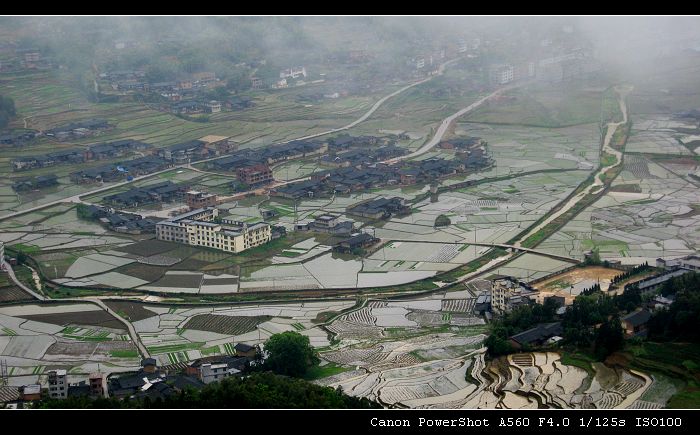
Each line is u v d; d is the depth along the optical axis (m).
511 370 176.75
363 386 176.50
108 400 153.25
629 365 173.25
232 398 152.50
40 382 188.12
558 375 171.50
